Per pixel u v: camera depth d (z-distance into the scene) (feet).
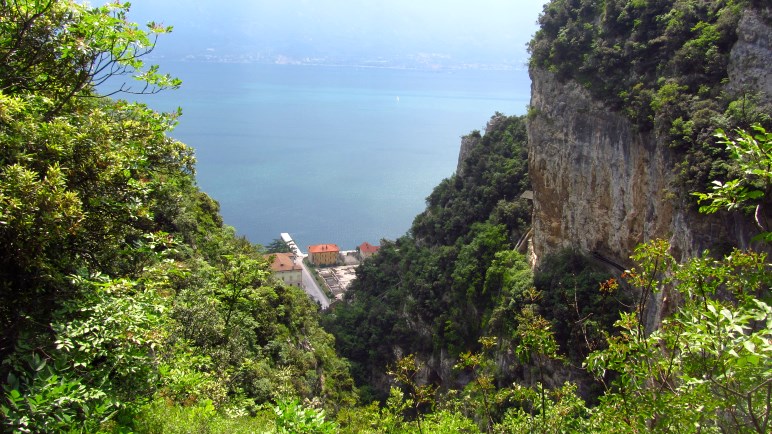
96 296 30.89
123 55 39.34
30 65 34.58
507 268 145.18
